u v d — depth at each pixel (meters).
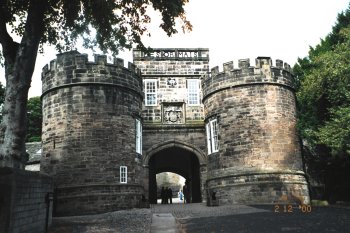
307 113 24.11
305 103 24.59
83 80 21.58
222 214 16.56
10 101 12.18
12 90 12.26
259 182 22.00
